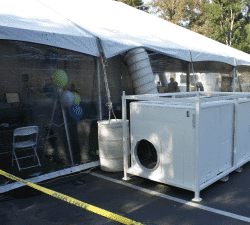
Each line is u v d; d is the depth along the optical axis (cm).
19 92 411
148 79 571
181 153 349
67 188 394
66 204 342
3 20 390
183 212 309
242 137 442
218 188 378
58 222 295
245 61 979
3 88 394
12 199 358
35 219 304
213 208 316
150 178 388
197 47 798
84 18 622
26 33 385
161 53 634
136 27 767
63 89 462
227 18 3397
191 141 336
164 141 367
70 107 473
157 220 292
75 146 484
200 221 287
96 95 518
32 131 420
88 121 506
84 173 461
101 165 471
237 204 326
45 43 408
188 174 346
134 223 206
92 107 512
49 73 444
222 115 380
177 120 346
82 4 784
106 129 450
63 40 429
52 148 455
